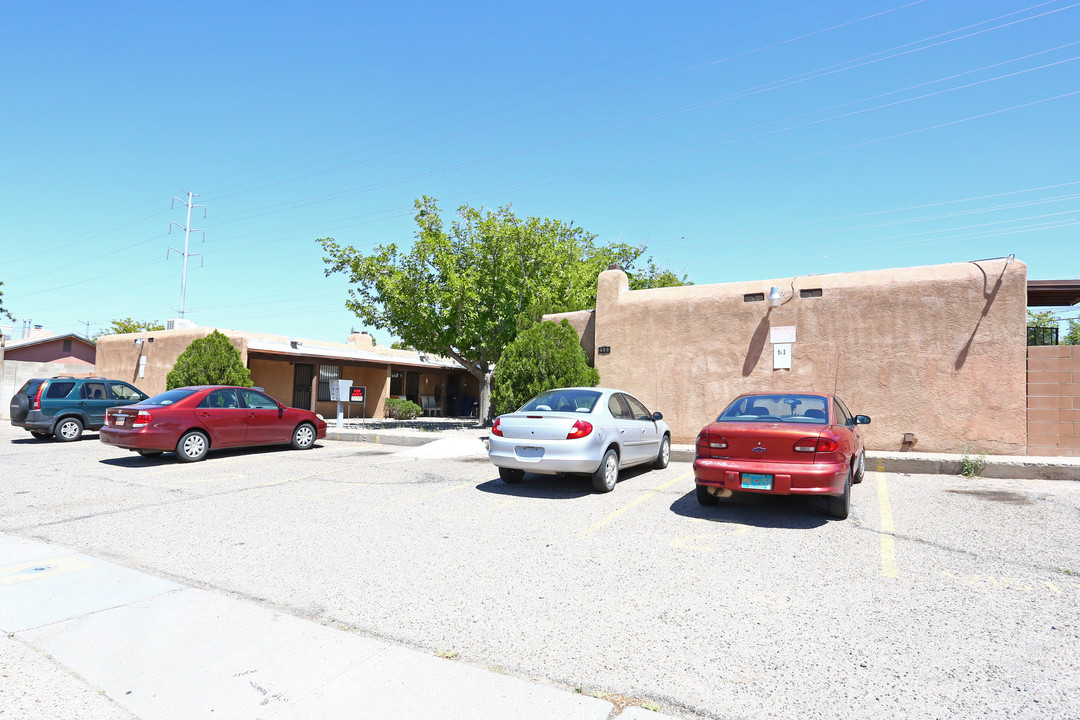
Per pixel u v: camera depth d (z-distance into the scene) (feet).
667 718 9.43
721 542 19.19
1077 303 41.39
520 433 27.07
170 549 18.58
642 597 14.52
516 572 16.38
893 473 32.17
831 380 37.81
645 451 31.91
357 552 18.26
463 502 25.36
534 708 9.68
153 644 11.90
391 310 65.36
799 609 13.73
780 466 21.24
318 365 76.07
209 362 59.52
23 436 54.49
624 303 45.50
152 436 35.42
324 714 9.50
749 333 40.52
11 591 14.71
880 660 11.28
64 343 109.50
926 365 35.42
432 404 102.53
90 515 23.04
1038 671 10.82
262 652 11.59
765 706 9.74
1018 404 33.30
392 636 12.48
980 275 34.53
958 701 9.84
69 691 10.21
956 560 17.13
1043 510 23.06
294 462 37.40
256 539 19.69
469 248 66.95
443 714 9.49
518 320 60.23
